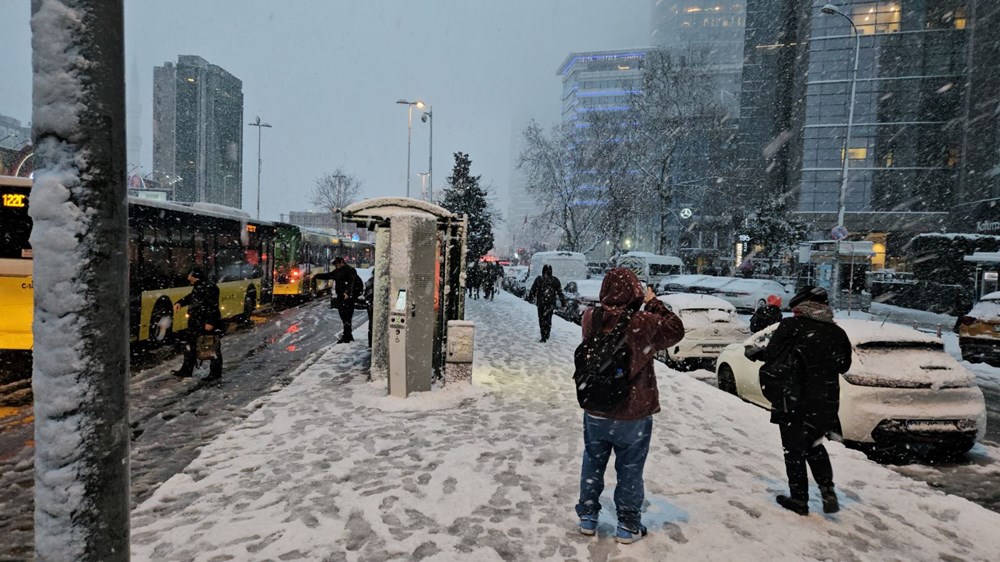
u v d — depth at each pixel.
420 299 7.37
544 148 41.31
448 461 5.08
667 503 4.28
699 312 11.27
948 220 45.28
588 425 3.65
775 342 4.27
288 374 9.18
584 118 41.41
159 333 11.47
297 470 4.84
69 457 1.82
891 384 5.79
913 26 46.56
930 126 46.59
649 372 3.57
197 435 6.11
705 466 5.10
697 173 45.50
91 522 1.86
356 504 4.17
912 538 3.80
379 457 5.17
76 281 1.82
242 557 3.41
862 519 4.07
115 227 1.93
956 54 45.81
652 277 34.47
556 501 4.27
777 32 59.78
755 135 60.50
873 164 48.12
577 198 42.06
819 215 49.31
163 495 4.34
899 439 5.71
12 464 5.22
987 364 12.45
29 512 4.27
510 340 13.16
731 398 7.69
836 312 24.88
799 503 4.14
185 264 12.57
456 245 9.23
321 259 27.52
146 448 5.70
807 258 31.06
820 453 4.15
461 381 7.86
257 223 17.56
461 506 4.16
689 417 6.77
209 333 8.62
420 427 6.10
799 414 4.14
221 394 7.86
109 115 1.89
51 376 1.81
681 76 38.28
